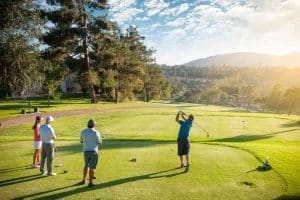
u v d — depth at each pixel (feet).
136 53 244.22
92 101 165.37
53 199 29.04
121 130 82.74
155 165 40.11
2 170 38.04
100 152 47.44
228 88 654.94
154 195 30.12
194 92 570.05
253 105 529.86
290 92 332.19
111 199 29.09
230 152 48.47
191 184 33.30
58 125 92.84
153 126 88.43
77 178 34.96
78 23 157.28
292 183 34.17
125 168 38.73
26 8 119.44
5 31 116.78
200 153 47.50
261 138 74.74
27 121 97.81
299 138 77.46
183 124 39.01
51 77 137.08
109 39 162.30
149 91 311.27
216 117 109.70
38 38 123.95
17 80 121.19
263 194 31.07
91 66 167.43
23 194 30.22
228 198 29.86
